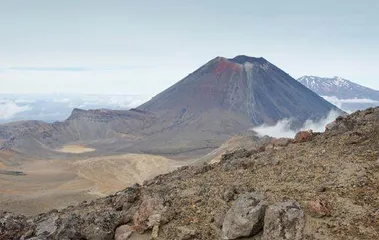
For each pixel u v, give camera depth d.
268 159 24.73
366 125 25.69
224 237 16.56
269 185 20.19
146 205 20.00
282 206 16.14
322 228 15.52
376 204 16.47
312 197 17.70
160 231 18.83
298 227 15.53
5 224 22.62
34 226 22.69
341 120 28.81
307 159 22.75
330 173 19.97
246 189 20.09
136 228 19.44
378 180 18.22
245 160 25.72
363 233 14.96
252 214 16.33
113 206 24.67
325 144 24.83
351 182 18.48
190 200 20.78
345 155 21.89
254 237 16.25
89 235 19.94
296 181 20.00
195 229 18.08
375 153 21.06
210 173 25.67
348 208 16.50
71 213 25.17
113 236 19.97
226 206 18.98
